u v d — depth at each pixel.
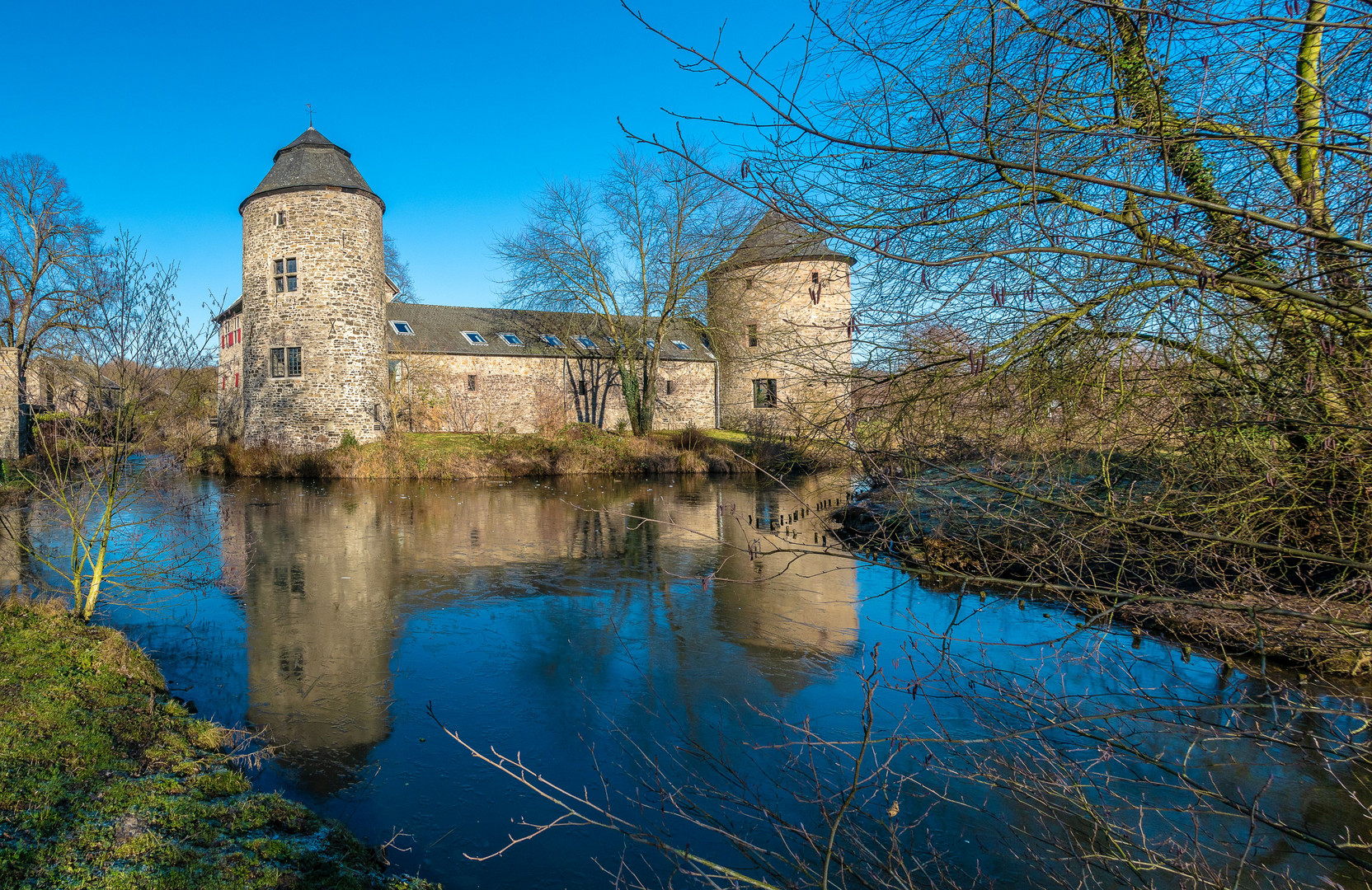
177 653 6.41
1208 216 3.01
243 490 18.25
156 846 3.28
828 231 2.94
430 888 3.36
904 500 3.86
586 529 12.95
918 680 3.83
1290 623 4.52
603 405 30.64
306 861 3.37
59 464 6.95
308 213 22.09
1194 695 4.62
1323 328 3.38
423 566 9.97
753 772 4.43
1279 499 4.22
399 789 4.27
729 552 11.02
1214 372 3.93
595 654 6.54
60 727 4.24
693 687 5.80
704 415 32.59
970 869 3.39
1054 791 3.11
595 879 3.46
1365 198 2.73
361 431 22.67
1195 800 3.81
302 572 9.58
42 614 6.14
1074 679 5.03
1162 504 3.98
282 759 4.58
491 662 6.35
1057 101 3.07
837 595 8.50
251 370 23.03
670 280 25.58
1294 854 3.48
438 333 28.50
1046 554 3.86
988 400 4.70
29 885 2.87
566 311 27.48
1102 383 4.00
